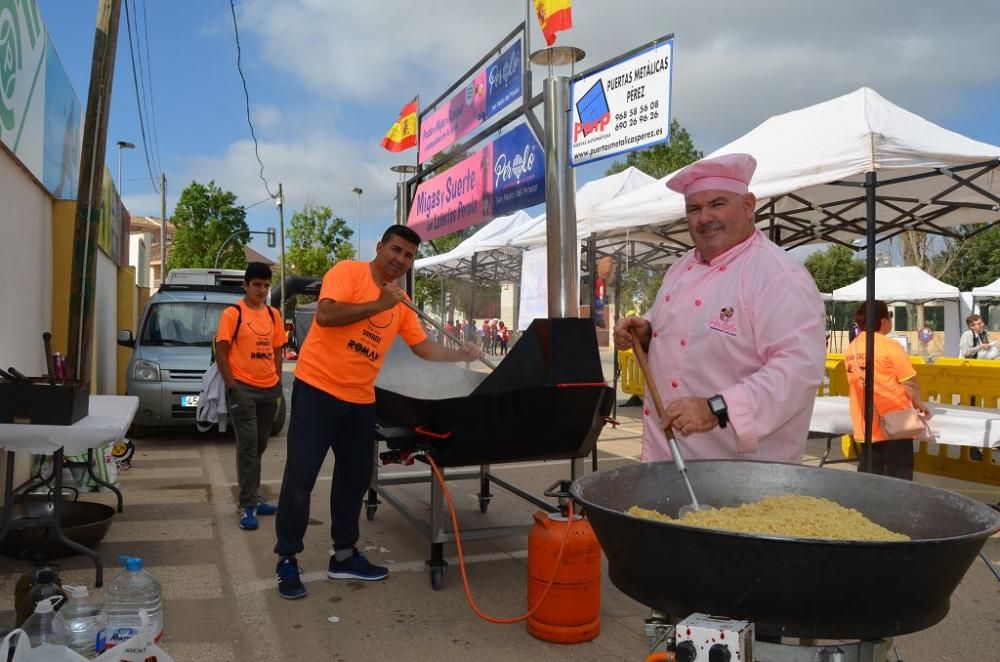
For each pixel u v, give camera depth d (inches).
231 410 224.7
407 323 182.7
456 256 643.5
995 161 222.7
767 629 65.8
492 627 155.3
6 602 157.0
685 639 65.3
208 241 1820.9
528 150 241.1
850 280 1477.6
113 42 261.7
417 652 143.3
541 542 147.6
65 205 316.8
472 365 208.4
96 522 193.9
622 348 121.1
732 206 106.2
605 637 150.9
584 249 426.3
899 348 237.8
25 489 219.0
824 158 233.5
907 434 234.7
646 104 188.5
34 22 258.5
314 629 153.0
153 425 375.6
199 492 269.6
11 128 228.2
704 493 93.2
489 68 269.1
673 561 67.2
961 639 150.6
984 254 1481.3
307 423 166.4
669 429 92.7
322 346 167.8
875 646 71.9
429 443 173.2
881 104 241.3
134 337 422.9
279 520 169.2
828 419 279.0
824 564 61.5
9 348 239.1
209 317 414.9
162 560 194.1
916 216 312.0
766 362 100.3
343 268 167.3
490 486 279.9
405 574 186.5
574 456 178.4
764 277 102.1
